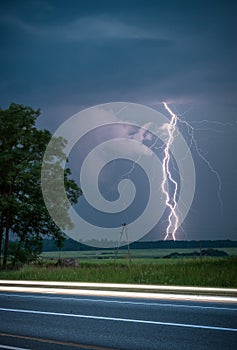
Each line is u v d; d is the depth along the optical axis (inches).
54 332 377.7
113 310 486.6
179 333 365.7
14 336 363.9
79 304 538.0
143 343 335.9
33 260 1561.3
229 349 312.3
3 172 1560.0
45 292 684.7
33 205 1524.4
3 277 1001.5
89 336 361.1
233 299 559.5
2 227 1590.8
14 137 1542.8
